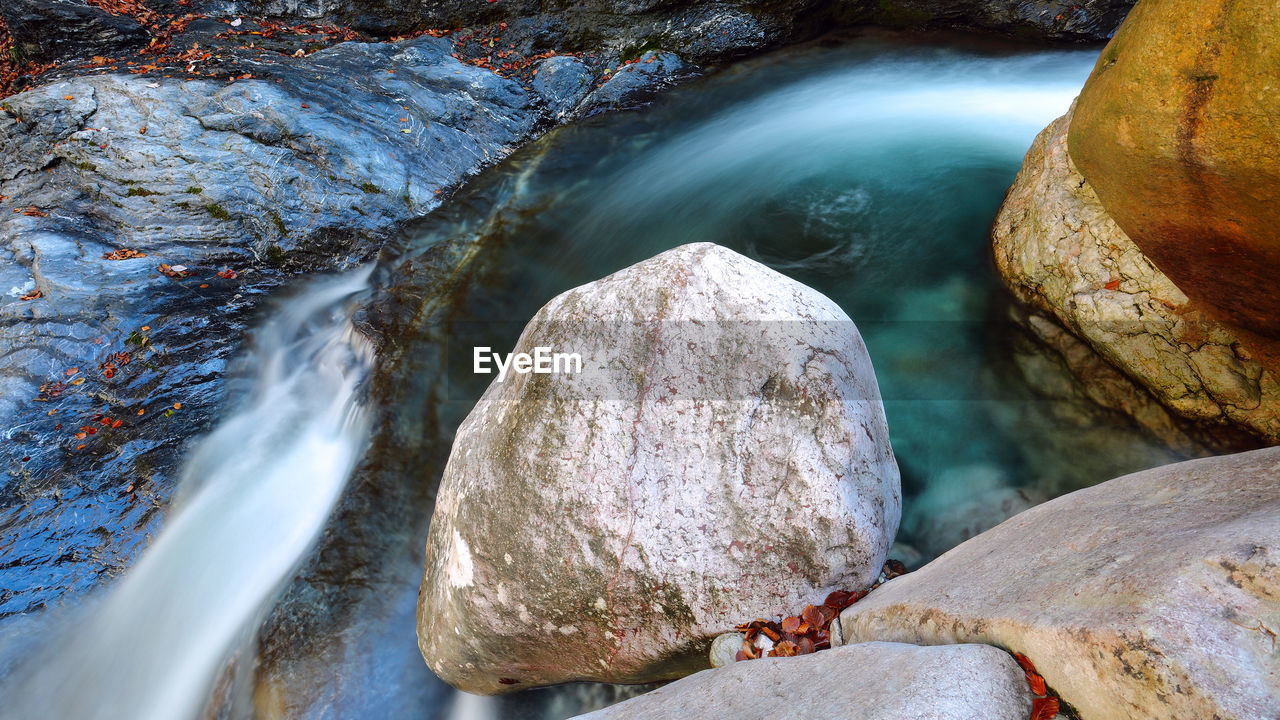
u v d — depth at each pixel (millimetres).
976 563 2518
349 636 3629
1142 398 3771
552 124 7539
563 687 3453
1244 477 2121
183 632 3977
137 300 5738
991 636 2074
